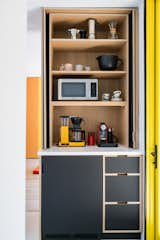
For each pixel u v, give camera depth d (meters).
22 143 0.79
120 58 3.48
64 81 3.15
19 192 0.77
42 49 3.02
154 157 2.68
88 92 3.16
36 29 3.64
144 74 2.75
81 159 2.83
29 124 7.61
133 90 3.03
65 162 2.82
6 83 0.69
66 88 3.16
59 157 2.82
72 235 2.87
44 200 2.83
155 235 2.70
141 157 2.84
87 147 3.15
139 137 2.97
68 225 2.84
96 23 3.35
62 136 3.22
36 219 3.37
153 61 2.69
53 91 3.47
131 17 3.07
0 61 0.65
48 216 2.84
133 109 3.03
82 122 3.54
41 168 2.82
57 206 2.84
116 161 2.84
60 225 2.84
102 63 3.16
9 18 0.70
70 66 3.18
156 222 2.68
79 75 3.36
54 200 2.83
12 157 0.72
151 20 2.68
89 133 3.48
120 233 2.89
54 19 3.19
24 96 0.81
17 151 0.76
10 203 0.72
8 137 0.70
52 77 3.38
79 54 3.58
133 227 2.86
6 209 0.70
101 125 3.27
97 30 3.57
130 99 3.09
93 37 3.14
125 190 2.85
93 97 3.16
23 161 0.80
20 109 0.78
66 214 2.84
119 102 3.14
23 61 0.79
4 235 0.69
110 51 3.58
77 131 3.28
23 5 0.79
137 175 2.85
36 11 3.07
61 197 2.83
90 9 3.01
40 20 3.29
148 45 2.69
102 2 2.86
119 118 3.51
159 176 2.62
